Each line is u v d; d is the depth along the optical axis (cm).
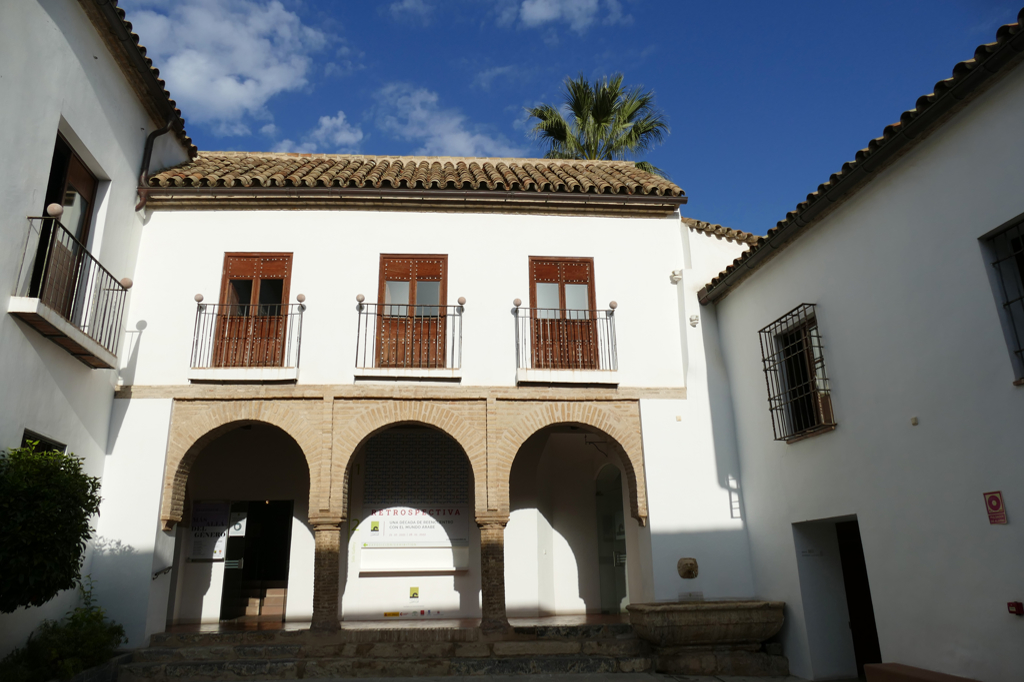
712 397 1069
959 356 662
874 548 768
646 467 1024
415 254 1067
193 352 1000
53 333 791
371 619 1130
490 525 974
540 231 1102
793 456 920
